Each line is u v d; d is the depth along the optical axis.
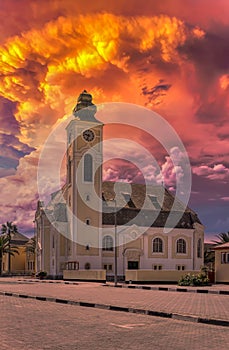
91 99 78.25
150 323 15.78
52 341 11.87
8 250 99.44
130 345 11.43
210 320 15.91
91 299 25.08
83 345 11.36
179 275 48.88
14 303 24.03
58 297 26.58
